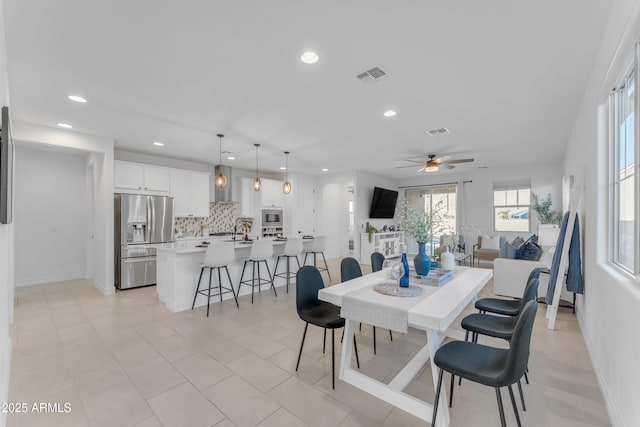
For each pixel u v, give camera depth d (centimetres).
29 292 478
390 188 898
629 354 162
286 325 343
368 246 767
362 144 499
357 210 774
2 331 191
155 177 559
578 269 326
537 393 213
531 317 143
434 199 883
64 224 554
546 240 544
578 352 276
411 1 173
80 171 571
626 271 198
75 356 266
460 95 303
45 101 314
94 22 190
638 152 160
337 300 214
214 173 695
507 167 723
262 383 225
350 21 190
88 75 259
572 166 421
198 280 414
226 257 400
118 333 317
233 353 273
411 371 232
